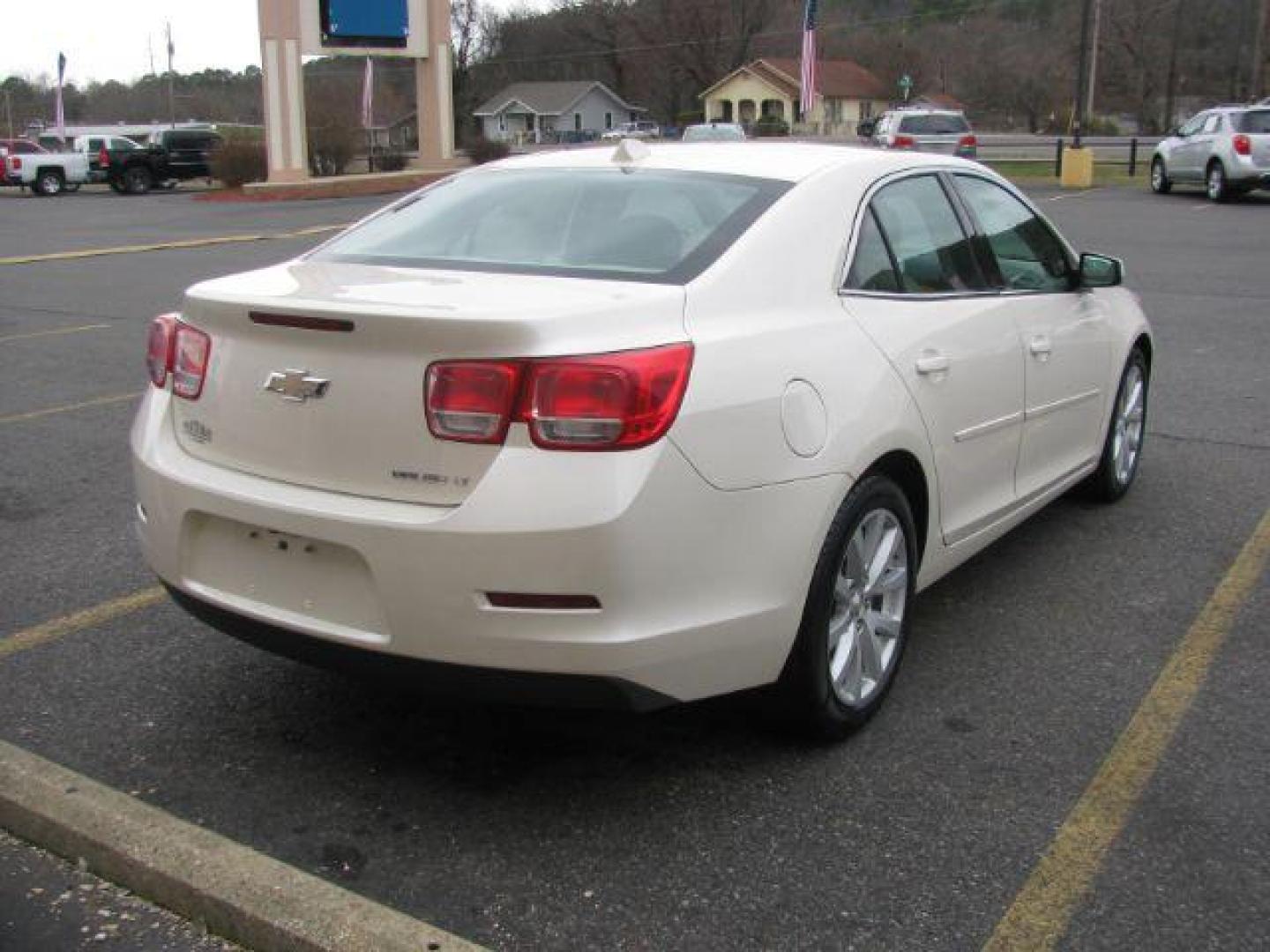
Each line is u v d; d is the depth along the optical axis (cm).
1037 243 508
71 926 288
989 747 368
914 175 435
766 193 377
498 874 306
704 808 335
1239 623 459
